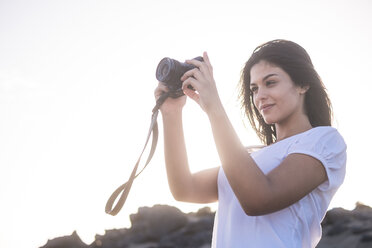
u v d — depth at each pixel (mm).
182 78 1668
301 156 1562
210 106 1565
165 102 1941
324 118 1800
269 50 1759
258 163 1676
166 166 1947
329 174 1578
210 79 1624
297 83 1755
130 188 1684
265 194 1459
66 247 19484
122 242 18781
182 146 1948
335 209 15141
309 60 1817
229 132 1521
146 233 18969
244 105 2061
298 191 1514
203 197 1949
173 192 1942
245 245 1577
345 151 1689
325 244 12078
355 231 12281
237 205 1643
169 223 19203
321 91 1790
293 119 1756
